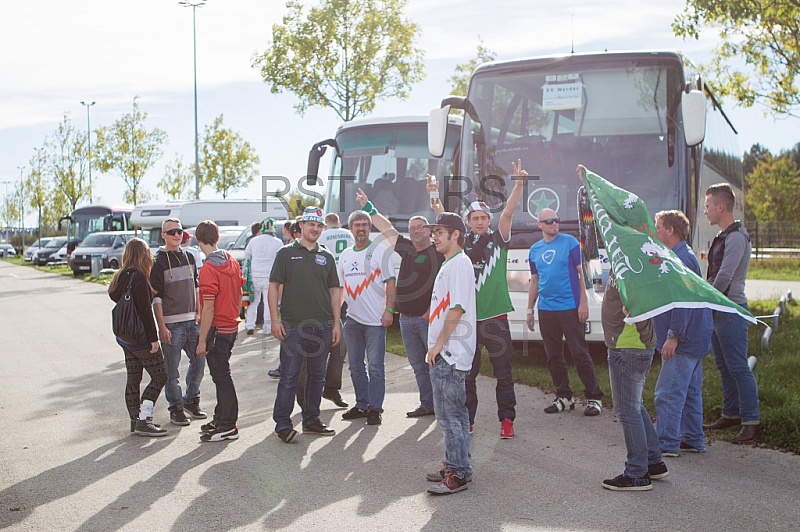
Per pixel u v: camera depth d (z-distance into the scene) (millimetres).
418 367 7656
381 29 24375
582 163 9719
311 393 7148
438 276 5574
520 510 5027
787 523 4703
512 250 9688
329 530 4750
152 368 7172
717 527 4660
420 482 5668
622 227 5441
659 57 9711
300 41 24109
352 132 13711
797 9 16188
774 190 41500
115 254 35094
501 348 6812
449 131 13289
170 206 31594
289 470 6020
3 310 19781
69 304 21172
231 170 46688
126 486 5668
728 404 6805
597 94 9828
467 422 5562
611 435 6828
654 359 9898
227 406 6988
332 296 7199
